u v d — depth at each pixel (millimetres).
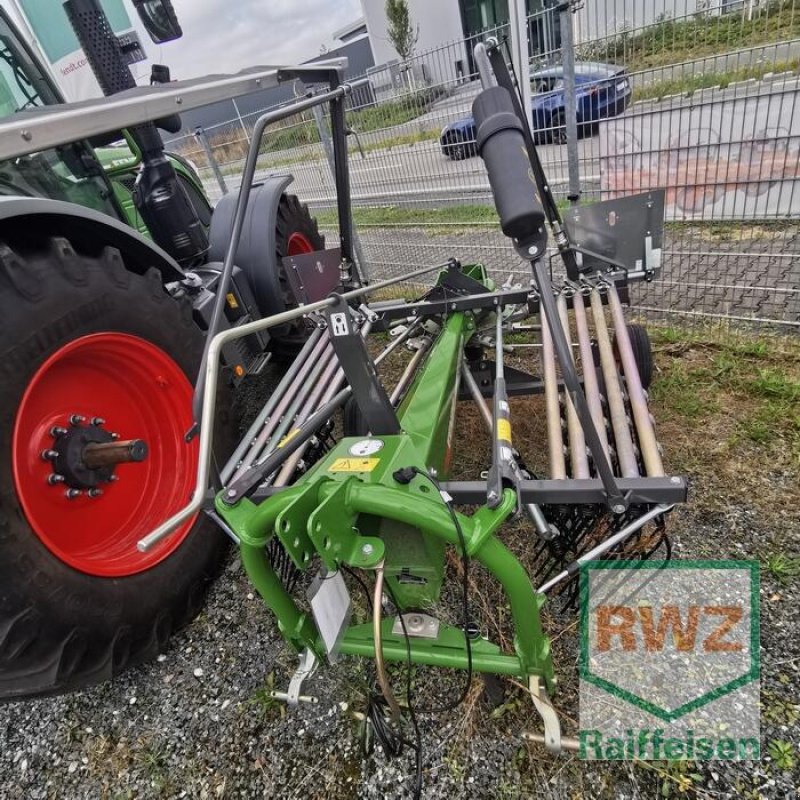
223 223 2795
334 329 1359
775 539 1752
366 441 1372
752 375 2510
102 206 2734
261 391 3348
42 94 2570
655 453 1326
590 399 1572
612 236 2262
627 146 3020
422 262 4734
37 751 1606
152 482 1876
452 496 1256
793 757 1257
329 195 5449
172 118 2438
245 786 1429
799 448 2061
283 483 1504
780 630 1509
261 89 1886
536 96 3250
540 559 1812
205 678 1719
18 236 1477
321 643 1456
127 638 1621
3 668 1317
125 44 2496
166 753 1536
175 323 1881
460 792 1315
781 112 2549
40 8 2809
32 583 1353
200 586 1916
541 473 2229
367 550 1138
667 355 2766
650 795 1243
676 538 1807
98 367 1698
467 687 1264
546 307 1090
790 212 2764
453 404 1853
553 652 1560
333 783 1392
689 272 3432
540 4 3055
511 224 1023
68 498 1561
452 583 1800
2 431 1316
